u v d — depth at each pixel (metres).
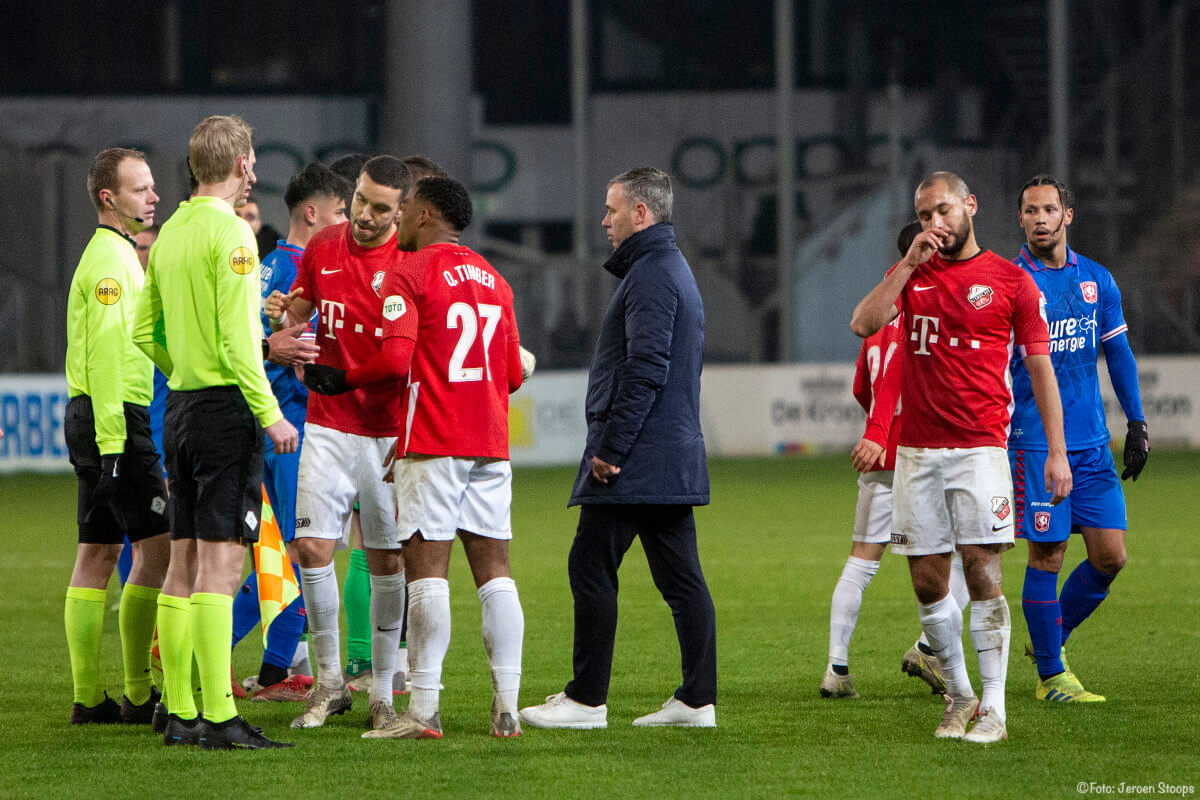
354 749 15.28
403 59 83.56
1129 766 14.43
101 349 16.38
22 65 95.31
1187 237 82.44
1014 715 17.02
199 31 96.38
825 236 89.62
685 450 16.02
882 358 18.69
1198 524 38.19
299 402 18.83
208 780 13.95
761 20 97.25
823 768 14.39
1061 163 73.56
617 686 19.09
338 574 31.39
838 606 18.36
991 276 15.51
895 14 95.31
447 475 15.57
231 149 15.55
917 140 95.00
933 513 15.73
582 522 16.34
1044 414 15.78
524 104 97.88
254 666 20.98
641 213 16.12
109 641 23.05
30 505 47.34
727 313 84.94
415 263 15.59
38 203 82.25
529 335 71.00
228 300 14.99
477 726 16.50
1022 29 94.56
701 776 14.08
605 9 97.56
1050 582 18.05
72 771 14.36
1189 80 90.75
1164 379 65.75
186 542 15.67
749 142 96.50
